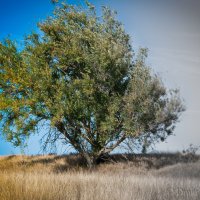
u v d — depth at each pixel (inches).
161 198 461.4
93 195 442.3
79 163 1226.6
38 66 1068.5
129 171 1056.2
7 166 1091.3
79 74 1136.8
